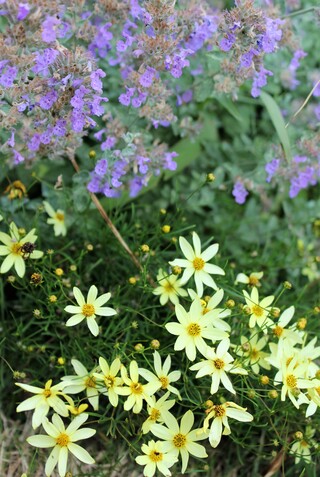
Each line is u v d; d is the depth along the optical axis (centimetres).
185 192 81
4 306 70
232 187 81
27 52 62
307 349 65
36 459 66
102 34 69
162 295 66
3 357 67
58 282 66
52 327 70
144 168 70
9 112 63
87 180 71
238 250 81
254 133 84
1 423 67
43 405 60
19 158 65
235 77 71
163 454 61
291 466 68
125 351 66
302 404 67
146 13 64
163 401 62
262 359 66
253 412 67
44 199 78
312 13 76
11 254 66
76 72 62
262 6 75
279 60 80
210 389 64
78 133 68
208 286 70
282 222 84
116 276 73
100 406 66
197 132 77
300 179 75
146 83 67
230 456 69
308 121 82
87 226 74
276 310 64
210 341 66
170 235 72
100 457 67
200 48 73
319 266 81
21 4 58
